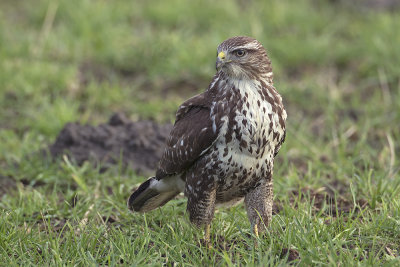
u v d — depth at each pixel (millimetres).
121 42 18344
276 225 9008
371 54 17297
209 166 8672
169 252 8500
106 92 15758
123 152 12320
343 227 8945
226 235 9031
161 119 14734
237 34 18594
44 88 15820
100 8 20031
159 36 18266
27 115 14695
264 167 8734
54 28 19469
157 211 9945
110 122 13023
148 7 20797
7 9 21594
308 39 18625
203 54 17453
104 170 11938
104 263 8242
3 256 8445
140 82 16828
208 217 8953
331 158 12594
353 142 13594
